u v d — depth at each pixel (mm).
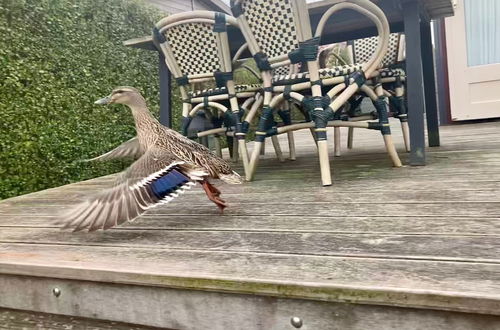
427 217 1410
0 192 3010
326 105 2176
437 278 902
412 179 2113
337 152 3381
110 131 4113
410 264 998
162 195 1306
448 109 5723
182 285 1030
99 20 4098
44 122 3396
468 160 2605
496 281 870
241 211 1709
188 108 2781
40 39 3420
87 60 3900
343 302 895
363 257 1070
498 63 5301
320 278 944
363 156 3260
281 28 2135
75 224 1257
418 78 2461
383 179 2178
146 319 1089
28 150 3236
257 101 2582
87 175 3812
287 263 1064
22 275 1235
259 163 3322
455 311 817
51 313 1213
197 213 1735
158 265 1119
